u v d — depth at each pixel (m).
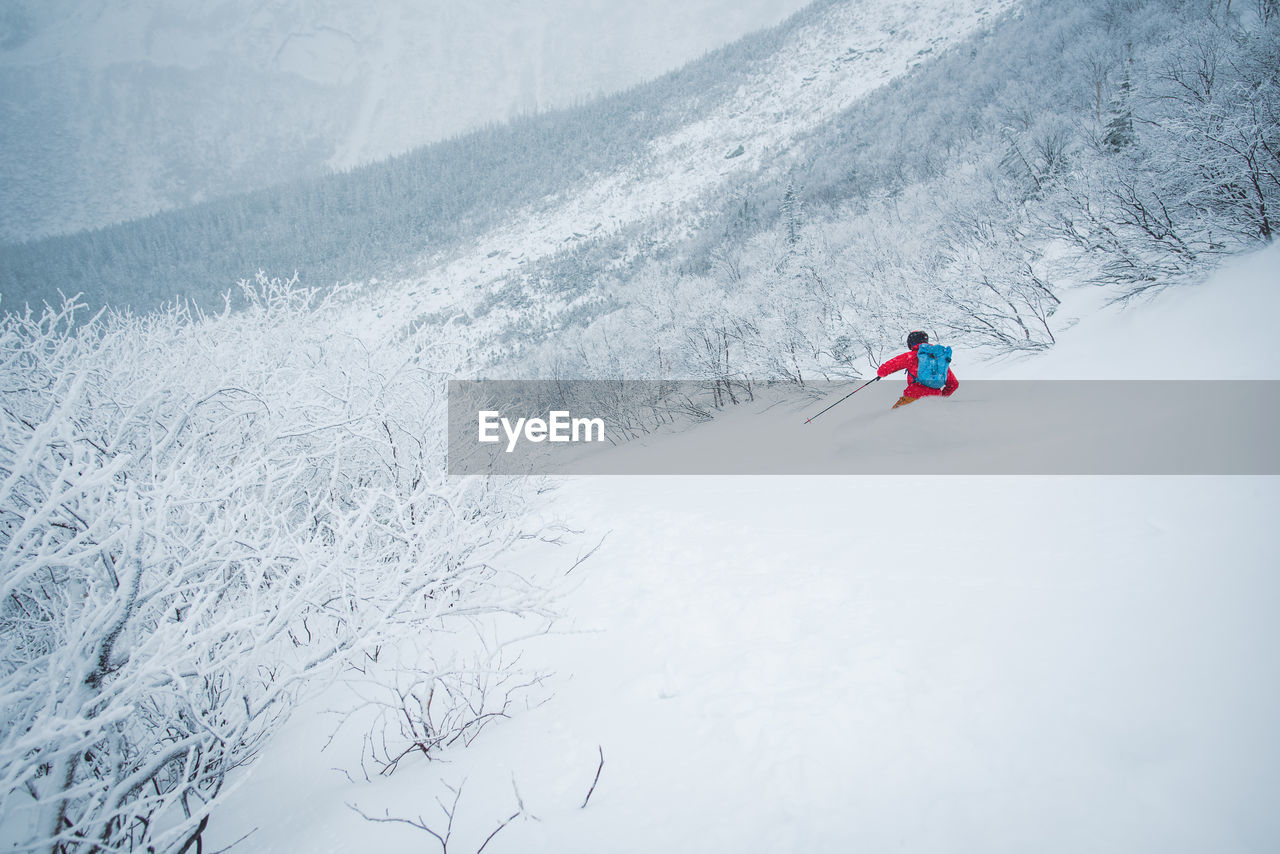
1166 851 1.29
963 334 9.38
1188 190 6.83
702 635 2.98
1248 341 5.20
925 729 1.86
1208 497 3.02
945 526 3.68
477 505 5.07
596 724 2.39
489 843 1.80
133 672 2.04
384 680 3.44
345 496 4.88
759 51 155.00
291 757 2.96
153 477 2.60
